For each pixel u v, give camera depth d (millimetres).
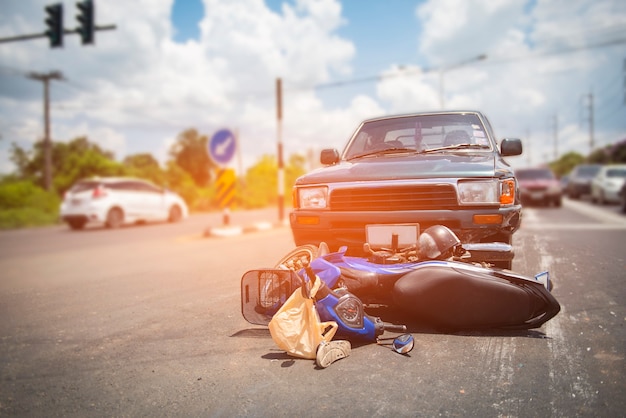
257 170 41781
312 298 3182
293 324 3184
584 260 6176
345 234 4227
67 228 18141
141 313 4672
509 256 3582
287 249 8336
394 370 2906
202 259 7902
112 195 16219
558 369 2844
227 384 2857
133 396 2811
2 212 21078
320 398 2586
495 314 3344
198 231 14086
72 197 16094
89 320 4535
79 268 7949
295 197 4508
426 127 5164
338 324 3225
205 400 2668
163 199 18031
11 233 16641
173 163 35000
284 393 2676
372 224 4047
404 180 4020
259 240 10312
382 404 2480
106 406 2707
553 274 5383
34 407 2748
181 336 3863
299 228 4410
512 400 2473
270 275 3621
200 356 3379
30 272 7711
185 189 30859
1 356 3600
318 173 4551
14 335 4125
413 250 3908
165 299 5199
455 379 2750
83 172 32406
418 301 3395
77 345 3807
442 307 3377
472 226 3832
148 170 33562
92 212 15797
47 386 3035
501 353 3125
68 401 2807
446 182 3906
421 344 3334
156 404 2682
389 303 3783
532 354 3092
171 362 3307
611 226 10852
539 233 9359
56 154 46781
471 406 2424
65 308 5062
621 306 4094
